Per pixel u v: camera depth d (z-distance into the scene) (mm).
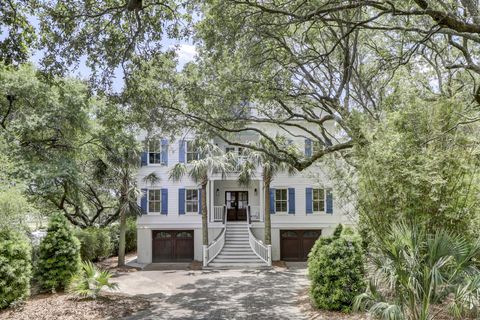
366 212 8758
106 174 21453
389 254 6816
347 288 10312
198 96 13625
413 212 7746
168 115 14086
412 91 10664
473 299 5934
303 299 12383
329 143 15539
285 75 13523
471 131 8203
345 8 8031
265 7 9727
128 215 22344
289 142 19469
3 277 10453
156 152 24688
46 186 16969
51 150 18531
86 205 25297
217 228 24203
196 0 9977
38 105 17250
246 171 22234
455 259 6289
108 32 10078
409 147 8016
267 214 22531
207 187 24594
